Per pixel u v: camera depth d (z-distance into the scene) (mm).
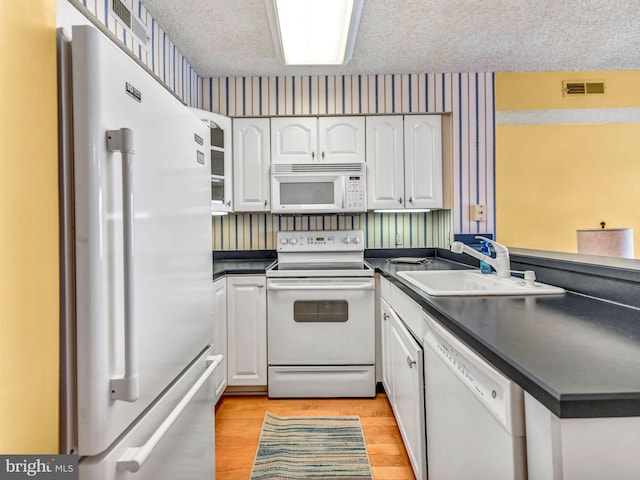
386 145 2711
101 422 684
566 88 2869
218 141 2600
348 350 2359
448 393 1056
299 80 2717
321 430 1974
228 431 1979
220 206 2508
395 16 1990
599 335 818
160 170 919
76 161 678
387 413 2160
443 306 1129
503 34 2205
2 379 571
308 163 2686
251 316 2391
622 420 545
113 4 1604
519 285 1464
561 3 1907
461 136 2721
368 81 2711
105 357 695
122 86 754
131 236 713
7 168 581
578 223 2949
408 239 3021
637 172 2947
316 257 2846
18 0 601
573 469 548
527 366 635
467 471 908
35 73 631
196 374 1186
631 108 2885
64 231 686
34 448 621
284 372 2375
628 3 1910
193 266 1154
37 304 630
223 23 2029
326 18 1753
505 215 2928
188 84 2500
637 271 1071
